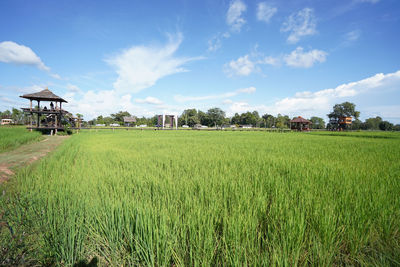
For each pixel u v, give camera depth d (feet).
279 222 7.52
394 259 5.91
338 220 7.62
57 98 72.49
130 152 26.66
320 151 28.63
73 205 8.38
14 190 10.46
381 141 51.75
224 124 349.00
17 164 18.90
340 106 301.63
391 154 25.21
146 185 11.97
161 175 14.26
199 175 14.32
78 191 10.45
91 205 8.35
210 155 23.95
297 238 6.43
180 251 6.14
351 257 6.26
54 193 9.95
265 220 8.11
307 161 19.54
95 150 28.07
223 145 37.37
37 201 8.46
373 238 6.87
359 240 6.59
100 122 317.83
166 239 6.12
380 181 12.30
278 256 5.65
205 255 5.75
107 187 11.51
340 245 6.70
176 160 20.56
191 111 391.24
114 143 39.42
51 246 6.18
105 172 14.93
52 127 73.15
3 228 6.61
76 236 6.61
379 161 20.07
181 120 354.33
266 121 376.27
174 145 36.73
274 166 17.24
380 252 6.37
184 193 10.40
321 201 8.91
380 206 8.44
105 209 7.98
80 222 7.00
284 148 32.53
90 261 6.06
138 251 5.82
